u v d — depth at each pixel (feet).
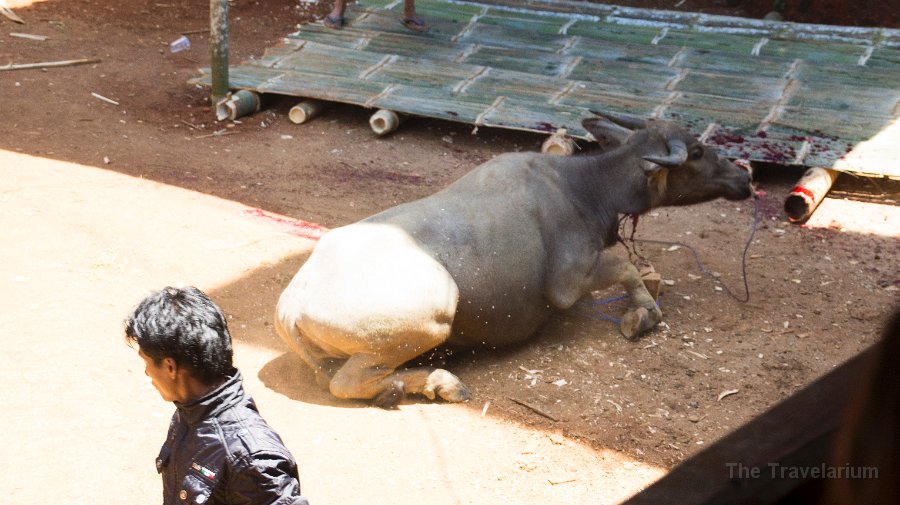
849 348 20.11
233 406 9.52
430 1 42.57
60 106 33.24
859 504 1.93
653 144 20.03
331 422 16.38
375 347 16.67
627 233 26.45
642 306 20.31
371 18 41.04
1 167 27.14
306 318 16.87
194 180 28.02
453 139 33.88
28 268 20.97
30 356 17.37
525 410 17.26
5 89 34.12
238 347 18.92
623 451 15.96
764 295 22.75
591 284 19.90
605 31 39.29
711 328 20.93
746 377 18.74
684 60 36.52
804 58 36.17
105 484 14.08
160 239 23.34
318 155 31.37
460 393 17.25
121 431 15.46
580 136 31.09
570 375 18.63
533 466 15.38
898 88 33.53
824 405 2.10
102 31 42.70
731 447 2.26
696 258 24.89
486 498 14.46
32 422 15.43
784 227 27.17
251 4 48.83
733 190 20.83
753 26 38.55
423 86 34.94
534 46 38.32
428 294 16.85
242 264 22.44
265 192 27.66
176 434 9.70
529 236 18.76
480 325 18.45
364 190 28.58
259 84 34.71
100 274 21.11
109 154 29.43
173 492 9.57
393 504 14.14
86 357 17.54
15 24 41.91
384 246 17.24
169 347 9.14
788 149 29.66
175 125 33.04
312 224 25.53
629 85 34.81
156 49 41.42
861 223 27.40
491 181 19.33
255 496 9.24
